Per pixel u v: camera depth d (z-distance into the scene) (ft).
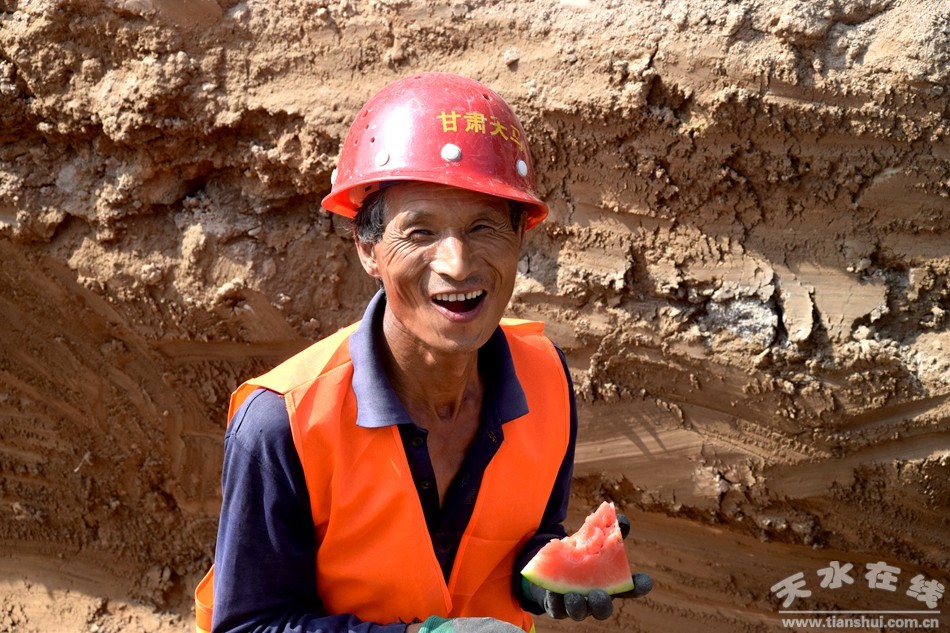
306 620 6.45
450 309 6.31
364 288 12.10
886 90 10.19
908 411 10.83
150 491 13.85
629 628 13.04
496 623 5.99
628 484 12.16
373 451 6.52
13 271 12.68
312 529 6.75
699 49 10.53
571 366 11.76
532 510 7.35
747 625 12.67
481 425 6.97
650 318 11.25
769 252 10.98
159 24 11.38
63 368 13.28
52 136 12.12
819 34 10.27
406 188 6.16
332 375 6.57
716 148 10.73
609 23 10.85
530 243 11.62
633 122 10.80
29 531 14.21
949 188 10.38
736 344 11.01
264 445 6.29
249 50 11.54
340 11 11.40
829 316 10.80
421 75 6.75
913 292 10.75
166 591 13.85
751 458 11.57
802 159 10.63
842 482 11.39
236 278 11.92
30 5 11.68
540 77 11.01
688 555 12.72
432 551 6.78
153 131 11.56
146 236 12.14
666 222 11.12
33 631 13.48
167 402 13.12
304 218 12.03
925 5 10.34
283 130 11.57
